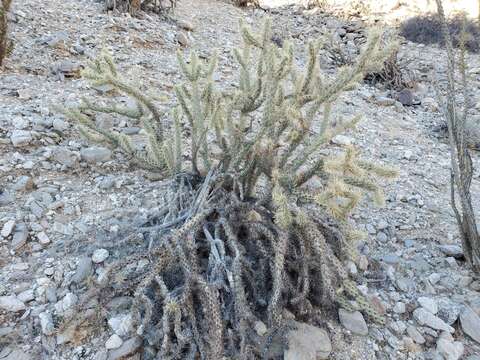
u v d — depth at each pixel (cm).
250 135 284
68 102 282
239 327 145
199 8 638
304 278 164
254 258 176
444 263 216
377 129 368
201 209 176
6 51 305
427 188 284
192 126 205
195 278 147
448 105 216
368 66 174
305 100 181
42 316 158
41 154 235
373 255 216
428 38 659
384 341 171
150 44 424
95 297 164
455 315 183
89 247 186
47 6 423
